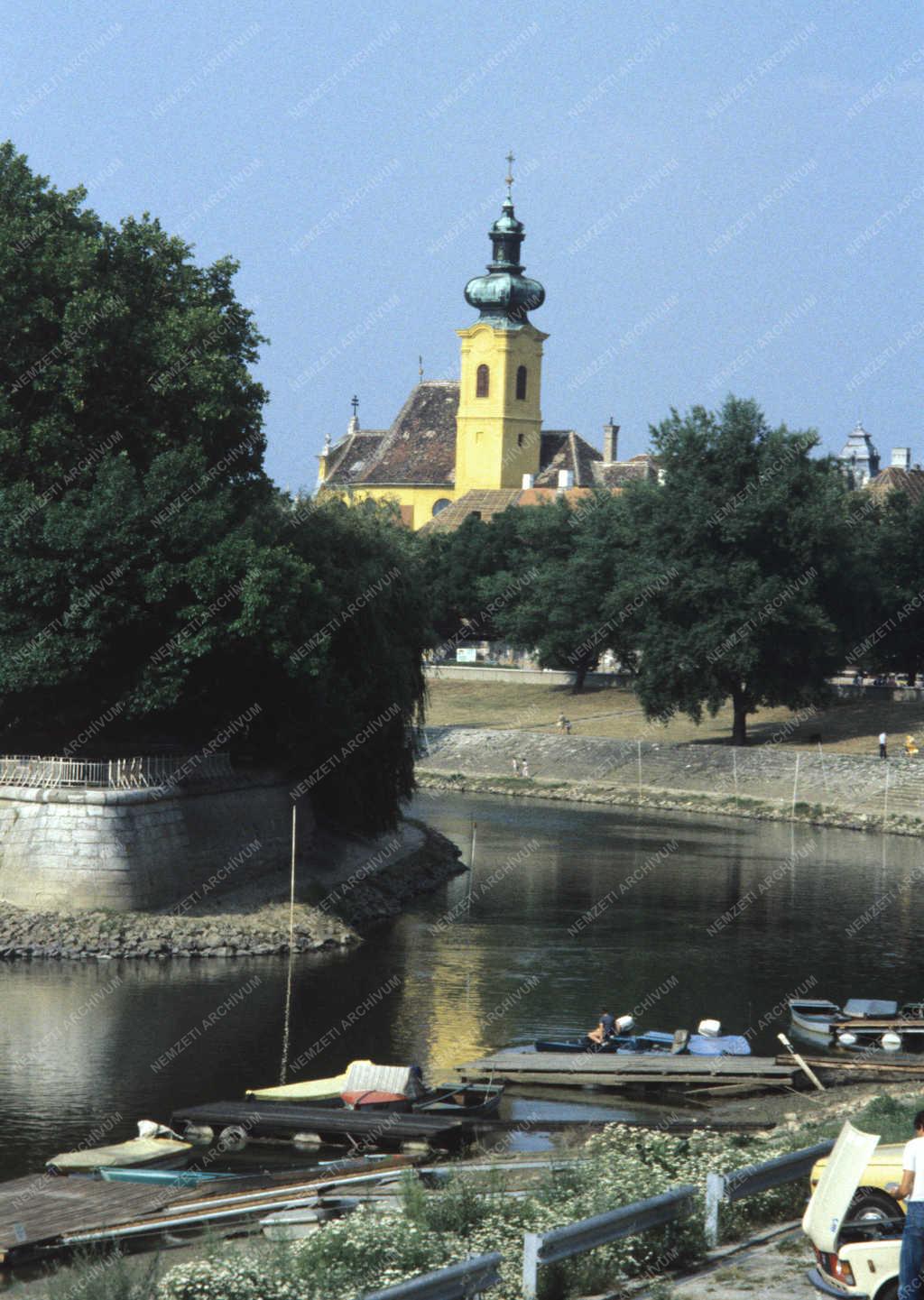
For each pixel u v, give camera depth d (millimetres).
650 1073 112750
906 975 155000
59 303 179125
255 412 195500
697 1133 87312
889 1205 55000
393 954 160375
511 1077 113875
